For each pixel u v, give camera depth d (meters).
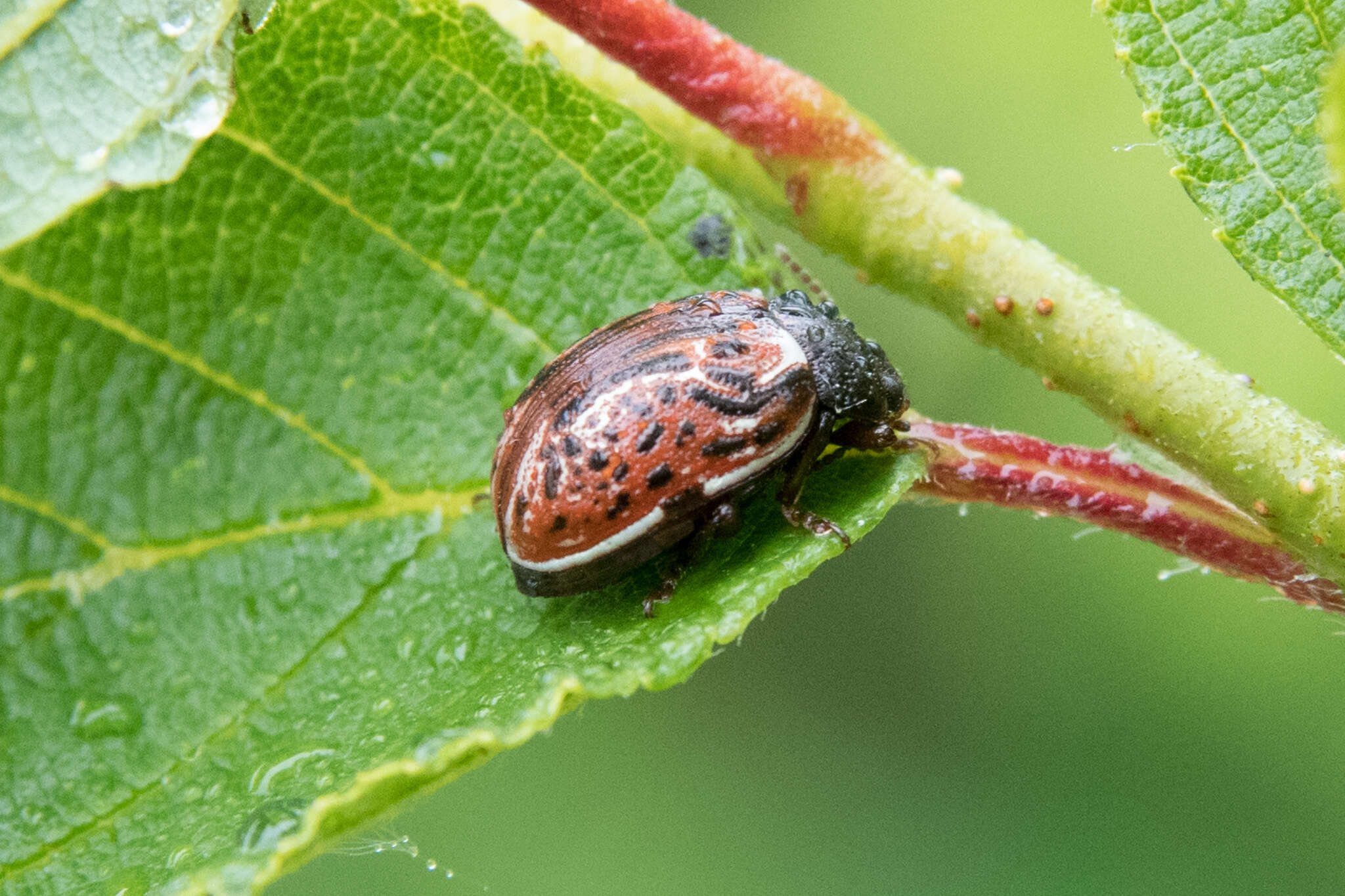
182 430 0.09
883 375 0.09
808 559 0.09
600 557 0.09
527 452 0.09
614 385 0.09
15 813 0.09
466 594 0.09
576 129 0.09
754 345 0.09
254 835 0.09
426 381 0.09
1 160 0.09
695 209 0.09
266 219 0.09
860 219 0.09
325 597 0.09
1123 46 0.09
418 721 0.09
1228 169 0.09
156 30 0.09
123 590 0.09
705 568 0.09
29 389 0.09
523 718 0.09
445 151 0.09
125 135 0.09
